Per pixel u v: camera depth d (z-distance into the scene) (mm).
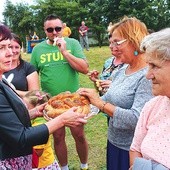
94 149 5660
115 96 2926
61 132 4402
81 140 4543
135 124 2717
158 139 2102
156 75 1993
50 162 3609
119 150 3016
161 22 47656
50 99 3037
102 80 3828
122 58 2922
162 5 47688
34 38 30375
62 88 4559
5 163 2471
